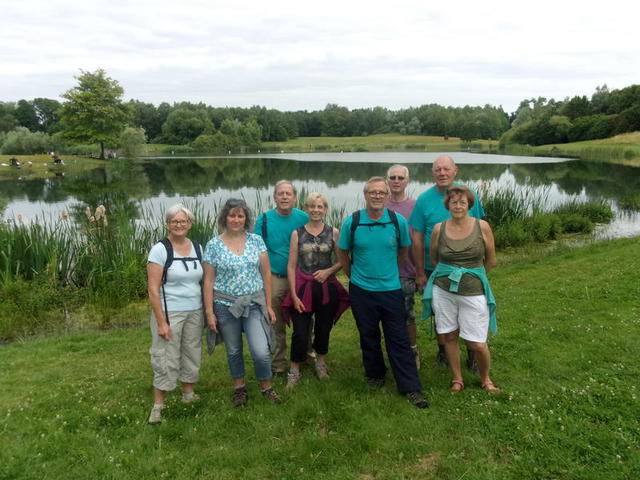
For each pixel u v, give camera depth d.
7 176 32.19
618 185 21.97
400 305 3.61
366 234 3.55
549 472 2.65
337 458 2.88
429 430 3.12
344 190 21.33
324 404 3.53
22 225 7.96
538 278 7.12
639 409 3.17
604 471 2.62
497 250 10.02
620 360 3.98
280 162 44.31
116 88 50.28
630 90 71.06
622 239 10.06
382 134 112.25
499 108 124.56
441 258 3.57
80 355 4.91
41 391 3.99
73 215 15.87
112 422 3.44
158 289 3.35
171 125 84.00
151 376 4.27
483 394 3.55
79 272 7.64
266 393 3.67
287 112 115.62
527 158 44.97
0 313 6.23
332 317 3.91
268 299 3.68
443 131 105.12
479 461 2.77
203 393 3.87
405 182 4.15
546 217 11.36
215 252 3.50
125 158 52.69
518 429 3.03
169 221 3.40
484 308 3.46
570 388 3.53
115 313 6.72
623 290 5.87
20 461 2.95
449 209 3.46
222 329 3.54
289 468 2.81
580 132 69.56
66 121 49.53
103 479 2.79
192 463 2.90
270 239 4.01
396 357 3.57
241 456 2.94
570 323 4.92
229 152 71.12
